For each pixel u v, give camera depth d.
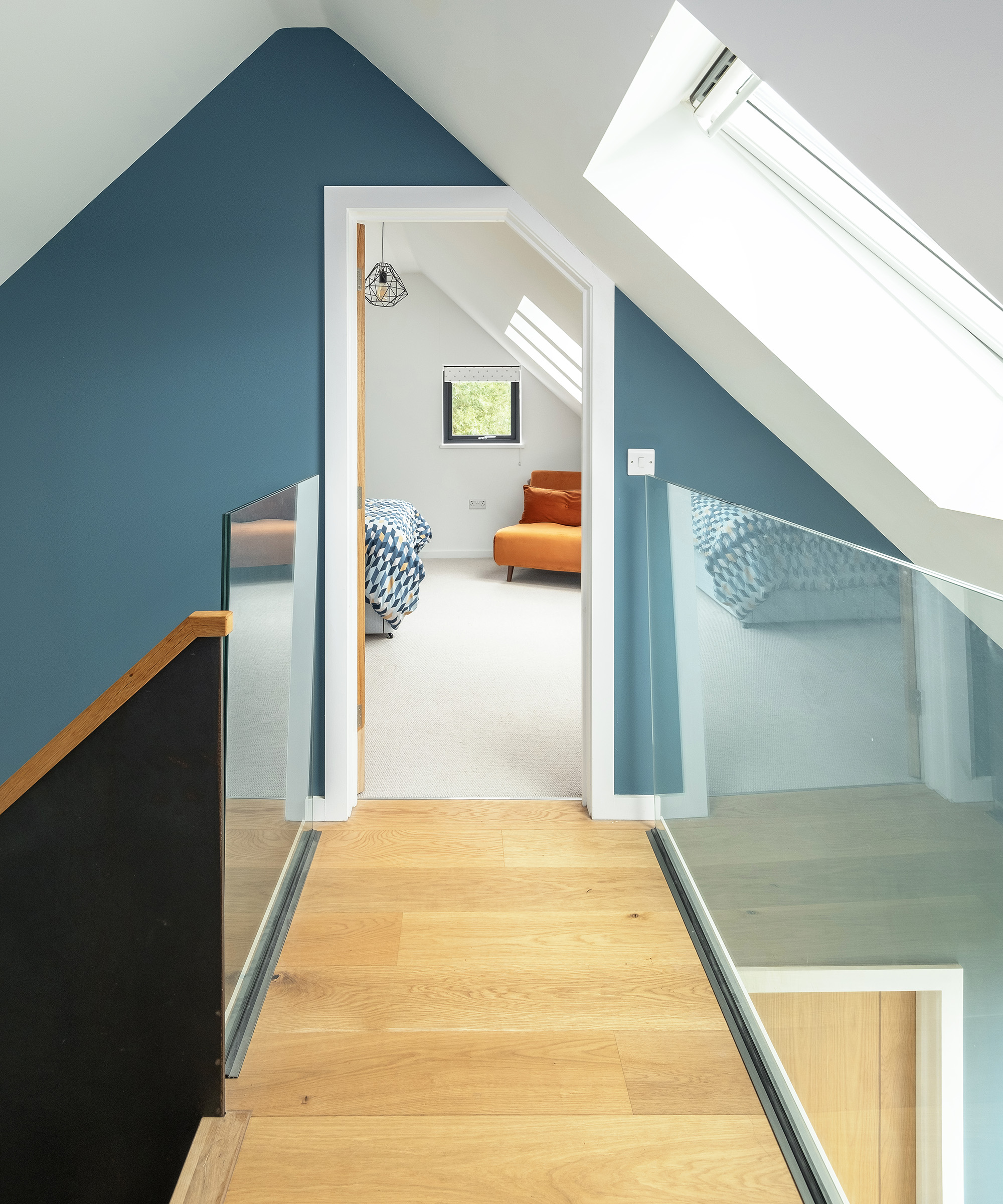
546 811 2.78
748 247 1.96
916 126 0.94
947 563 2.21
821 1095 1.37
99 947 1.45
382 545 4.81
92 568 2.57
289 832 2.25
